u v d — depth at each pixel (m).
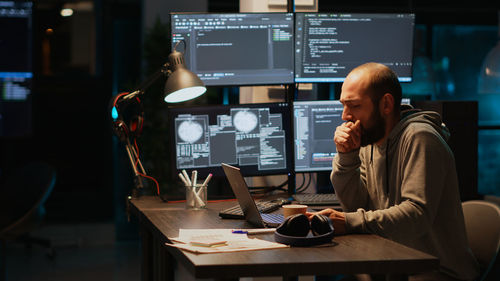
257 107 2.84
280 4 3.25
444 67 6.53
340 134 2.17
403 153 2.04
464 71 6.56
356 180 2.24
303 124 2.89
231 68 2.86
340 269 1.52
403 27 2.96
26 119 6.17
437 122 2.14
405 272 1.54
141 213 2.42
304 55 2.90
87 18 6.25
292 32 2.87
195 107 2.79
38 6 3.77
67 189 6.30
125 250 5.80
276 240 1.74
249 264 1.49
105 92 6.29
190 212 2.38
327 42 2.91
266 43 2.86
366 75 2.09
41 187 4.19
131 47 6.32
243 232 1.89
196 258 1.55
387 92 2.08
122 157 6.23
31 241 5.43
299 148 2.89
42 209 4.16
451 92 6.56
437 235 2.02
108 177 6.33
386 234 1.85
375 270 1.53
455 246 2.03
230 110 2.82
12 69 6.08
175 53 2.56
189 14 2.79
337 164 2.25
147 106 5.32
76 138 6.30
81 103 6.29
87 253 5.66
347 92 2.12
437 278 2.03
